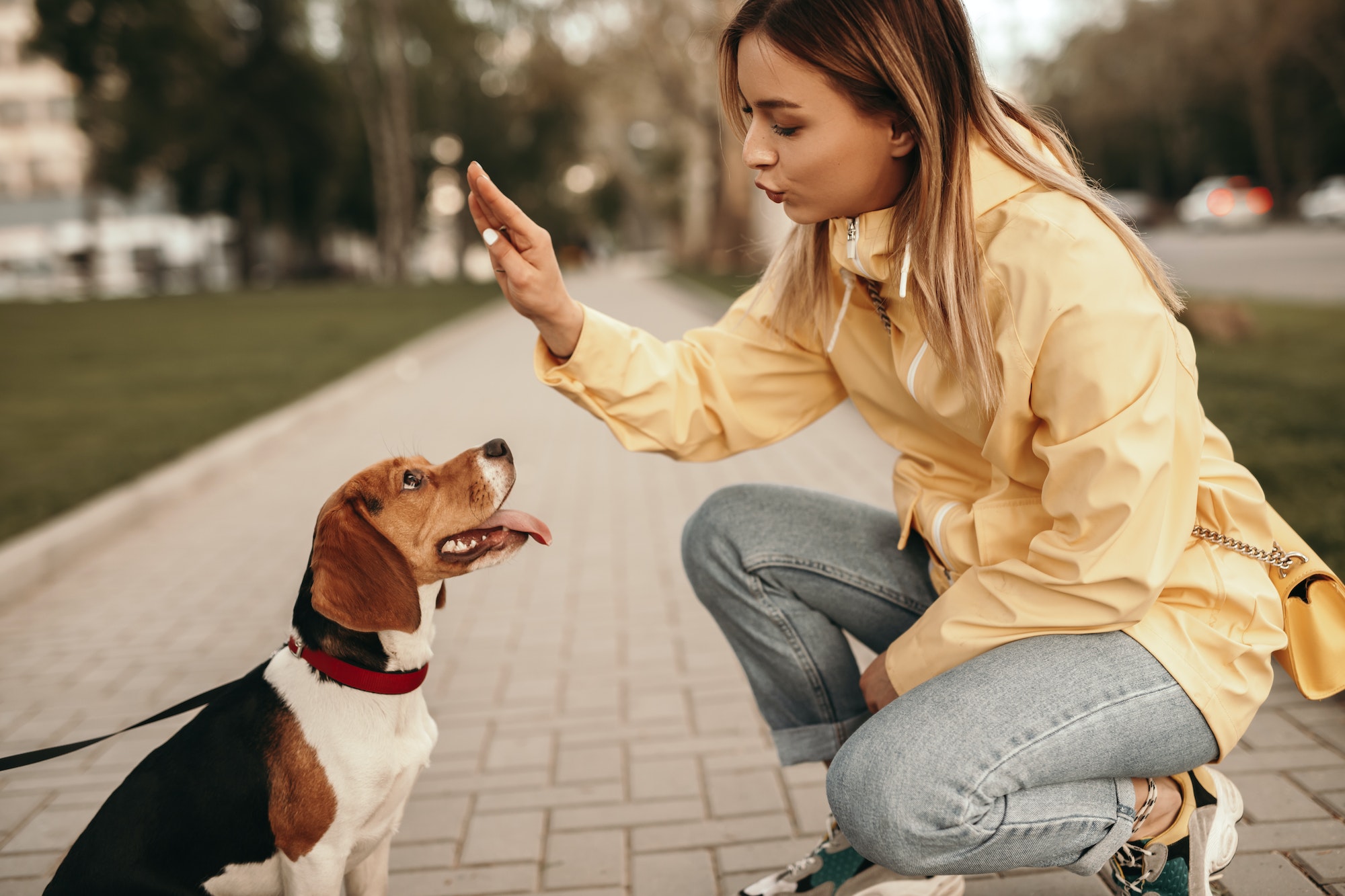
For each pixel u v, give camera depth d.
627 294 28.97
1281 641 1.90
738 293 19.91
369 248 63.34
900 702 1.89
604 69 36.22
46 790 3.35
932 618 1.97
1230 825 2.05
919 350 2.00
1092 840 1.90
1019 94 2.04
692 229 47.69
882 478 6.93
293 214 48.06
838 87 1.82
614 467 7.83
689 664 4.11
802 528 2.39
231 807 2.18
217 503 7.15
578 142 50.91
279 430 9.32
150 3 35.34
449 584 5.29
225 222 55.50
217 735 2.25
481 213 2.02
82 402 11.72
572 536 6.06
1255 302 14.92
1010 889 2.52
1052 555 1.80
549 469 7.86
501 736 3.56
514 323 22.89
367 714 2.23
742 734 3.48
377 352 16.25
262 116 41.12
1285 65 46.94
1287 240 32.00
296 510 6.86
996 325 1.84
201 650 4.54
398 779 2.29
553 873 2.74
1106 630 1.83
